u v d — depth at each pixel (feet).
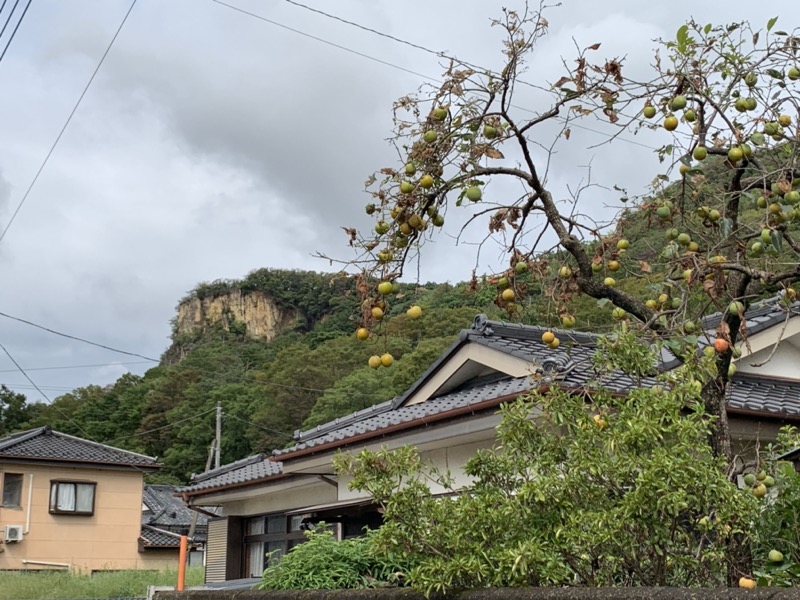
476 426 25.55
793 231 15.93
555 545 11.91
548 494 12.20
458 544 12.56
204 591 21.15
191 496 46.21
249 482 41.55
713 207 14.80
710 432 12.83
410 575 12.73
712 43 14.51
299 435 42.09
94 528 78.84
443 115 13.43
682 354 13.14
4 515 74.43
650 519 11.43
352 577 20.44
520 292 14.64
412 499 13.38
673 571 12.37
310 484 38.93
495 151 13.85
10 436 84.74
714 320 26.61
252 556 45.52
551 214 14.53
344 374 134.41
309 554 21.21
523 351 27.86
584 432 12.39
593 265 14.43
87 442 84.84
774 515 14.47
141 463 82.02
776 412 23.99
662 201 14.44
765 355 29.76
